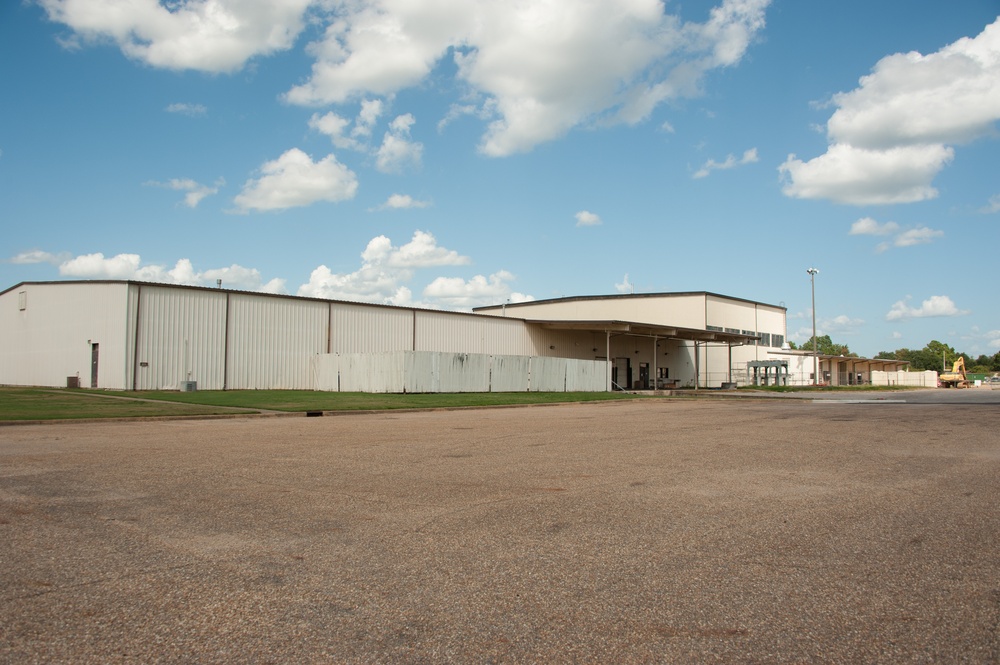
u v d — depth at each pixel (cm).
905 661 333
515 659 332
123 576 450
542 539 546
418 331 4097
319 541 537
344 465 937
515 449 1133
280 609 393
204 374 3206
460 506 668
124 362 2978
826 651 343
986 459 1022
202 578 446
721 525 595
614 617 384
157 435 1359
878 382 8319
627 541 541
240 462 961
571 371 4188
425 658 332
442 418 1945
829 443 1242
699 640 355
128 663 326
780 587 435
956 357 18800
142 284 3050
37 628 365
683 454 1073
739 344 5947
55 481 798
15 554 498
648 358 5884
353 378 3409
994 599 416
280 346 3481
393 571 462
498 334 4575
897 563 486
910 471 900
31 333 3728
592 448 1152
